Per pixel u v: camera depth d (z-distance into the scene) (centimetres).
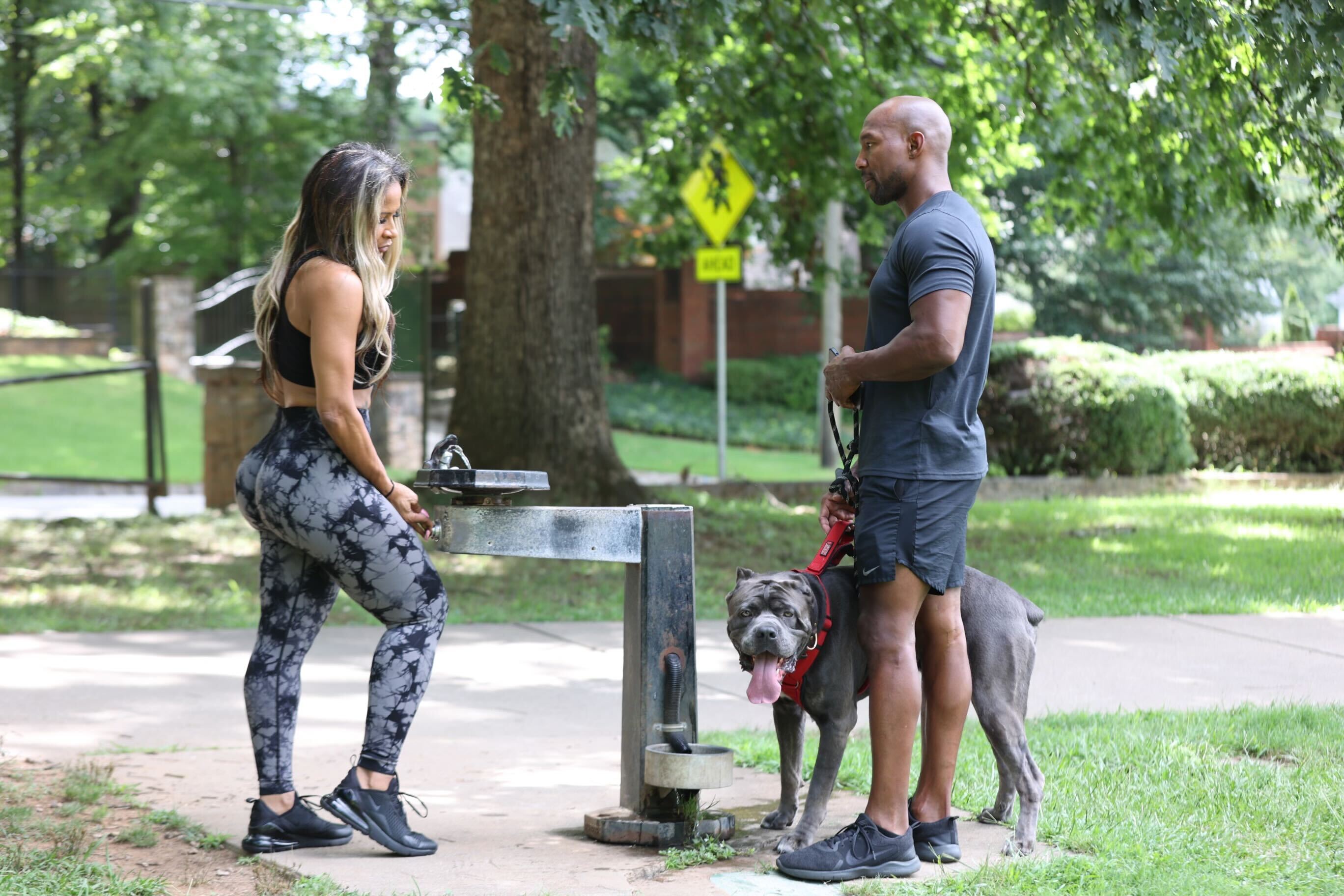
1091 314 2392
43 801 428
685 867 375
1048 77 1087
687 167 1316
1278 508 1266
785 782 413
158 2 2405
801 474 1811
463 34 1418
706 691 632
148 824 407
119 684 615
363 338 379
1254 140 917
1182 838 383
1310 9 647
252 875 364
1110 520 1206
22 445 1931
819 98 1175
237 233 2845
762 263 2833
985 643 390
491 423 1124
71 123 3067
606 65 2064
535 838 404
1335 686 617
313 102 2750
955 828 382
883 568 360
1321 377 1514
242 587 899
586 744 531
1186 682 629
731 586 900
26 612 793
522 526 393
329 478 377
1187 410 1544
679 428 2284
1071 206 1232
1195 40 686
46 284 2836
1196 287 2280
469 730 552
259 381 398
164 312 2495
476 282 1136
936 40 1133
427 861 376
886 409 364
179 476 1798
